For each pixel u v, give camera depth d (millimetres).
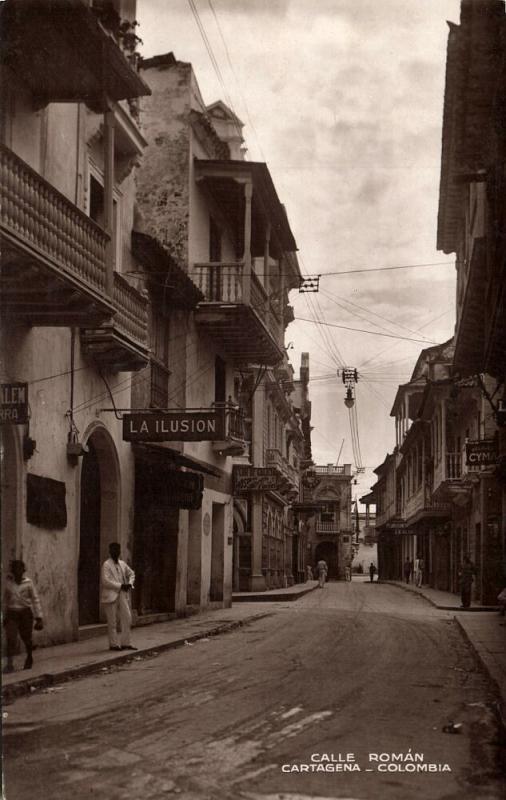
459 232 25594
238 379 31125
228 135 32562
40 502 13492
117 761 6555
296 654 13758
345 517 77250
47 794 5719
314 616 22922
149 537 19797
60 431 14508
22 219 10922
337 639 16422
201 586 23234
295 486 47875
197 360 22938
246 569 35812
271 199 24391
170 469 19750
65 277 11789
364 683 10617
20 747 7000
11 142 12914
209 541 24281
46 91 13711
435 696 9820
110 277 13570
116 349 15758
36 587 13438
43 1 11773
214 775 6191
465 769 6543
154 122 22781
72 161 15328
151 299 19922
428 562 48406
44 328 13883
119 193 17906
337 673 11500
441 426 34875
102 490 17391
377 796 5812
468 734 7746
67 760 6586
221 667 12070
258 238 27266
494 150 16766
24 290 12125
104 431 16609
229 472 26844
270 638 16641
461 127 17156
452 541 38562
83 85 13570
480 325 21422
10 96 12914
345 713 8570
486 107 16344
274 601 32250
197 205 23094
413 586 48844
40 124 13977
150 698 9352
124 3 16391
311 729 7770
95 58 12812
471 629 18094
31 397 13336
